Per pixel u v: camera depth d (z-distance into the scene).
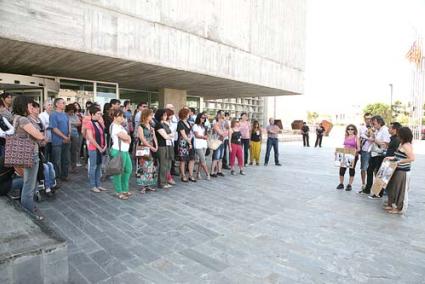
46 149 6.21
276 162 10.69
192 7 9.09
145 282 2.80
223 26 10.27
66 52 6.71
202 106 18.62
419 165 11.34
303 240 3.87
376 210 5.27
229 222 4.49
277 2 13.03
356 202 5.78
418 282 2.89
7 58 7.36
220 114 8.36
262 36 12.22
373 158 6.25
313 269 3.11
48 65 8.27
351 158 6.65
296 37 14.55
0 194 3.81
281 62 13.51
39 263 2.34
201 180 7.48
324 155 14.10
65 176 6.57
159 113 6.40
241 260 3.29
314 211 5.16
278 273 3.02
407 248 3.67
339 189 6.88
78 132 7.66
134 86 13.47
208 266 3.13
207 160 10.37
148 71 9.20
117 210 4.87
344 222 4.61
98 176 6.00
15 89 9.01
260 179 7.90
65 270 2.49
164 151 6.41
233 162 8.51
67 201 5.21
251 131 10.71
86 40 6.72
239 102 24.30
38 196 5.10
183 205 5.29
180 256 3.35
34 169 3.84
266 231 4.16
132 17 7.58
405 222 4.64
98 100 11.32
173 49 8.59
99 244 3.59
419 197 6.36
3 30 5.54
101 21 6.97
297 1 14.48
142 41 7.80
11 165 3.57
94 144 5.80
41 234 2.62
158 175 6.56
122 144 5.37
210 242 3.75
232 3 10.61
